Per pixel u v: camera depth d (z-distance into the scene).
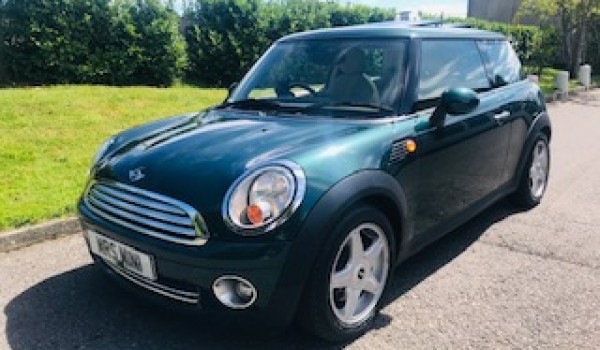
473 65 4.39
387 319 3.26
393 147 3.18
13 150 6.25
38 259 4.05
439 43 4.01
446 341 3.03
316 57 3.93
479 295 3.56
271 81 4.01
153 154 3.07
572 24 20.73
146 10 12.49
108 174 3.10
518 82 5.07
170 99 9.52
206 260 2.58
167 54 12.79
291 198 2.62
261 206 2.58
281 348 2.96
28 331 3.10
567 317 3.29
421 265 4.02
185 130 3.41
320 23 15.30
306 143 2.97
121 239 2.88
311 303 2.74
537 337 3.07
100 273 3.82
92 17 11.77
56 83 11.55
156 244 2.72
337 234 2.75
